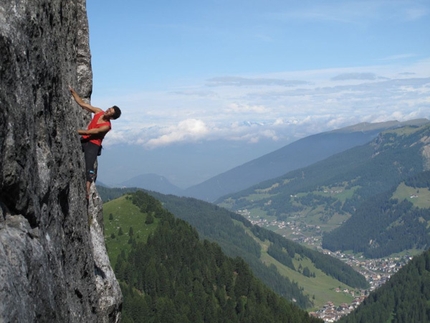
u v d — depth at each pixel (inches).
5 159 370.3
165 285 7106.3
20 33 413.7
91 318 618.5
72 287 536.1
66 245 536.7
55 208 496.4
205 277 7593.5
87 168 663.8
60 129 541.6
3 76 373.7
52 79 511.8
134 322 6299.2
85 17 816.3
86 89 794.8
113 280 778.2
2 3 401.7
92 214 804.0
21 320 338.0
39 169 449.7
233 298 7219.5
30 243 388.5
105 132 679.7
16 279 347.9
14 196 387.5
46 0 515.2
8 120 374.9
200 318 6496.1
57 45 567.2
